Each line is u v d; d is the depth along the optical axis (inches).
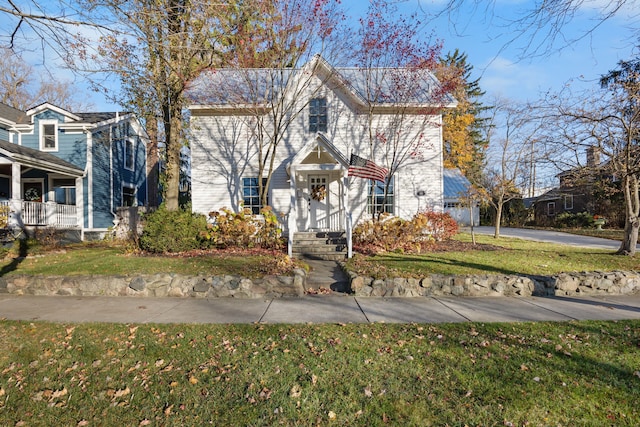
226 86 484.7
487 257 373.4
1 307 245.0
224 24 376.2
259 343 171.9
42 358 159.6
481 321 207.8
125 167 748.6
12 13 176.1
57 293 284.8
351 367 144.8
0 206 467.2
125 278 282.2
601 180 450.0
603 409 116.1
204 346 168.9
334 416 112.8
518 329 191.9
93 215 653.3
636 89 341.1
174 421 113.0
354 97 507.8
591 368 143.3
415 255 386.9
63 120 655.1
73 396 129.4
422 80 526.6
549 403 118.8
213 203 521.3
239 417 113.8
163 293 277.9
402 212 521.7
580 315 223.0
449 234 490.9
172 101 454.0
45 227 537.0
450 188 1034.7
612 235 668.1
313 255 401.1
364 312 228.5
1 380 141.7
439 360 150.9
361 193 512.7
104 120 681.0
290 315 221.5
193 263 335.9
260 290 276.7
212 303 254.4
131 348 167.9
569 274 291.0
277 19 419.5
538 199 1160.2
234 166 522.6
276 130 463.8
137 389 132.6
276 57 453.4
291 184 409.4
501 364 146.9
